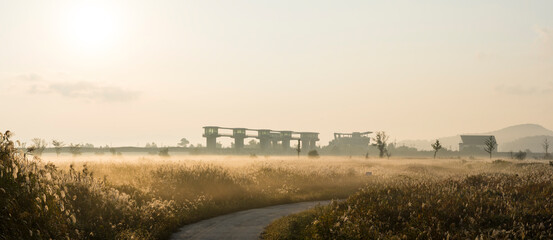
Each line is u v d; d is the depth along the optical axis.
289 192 35.25
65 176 16.69
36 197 11.48
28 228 10.62
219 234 17.95
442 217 14.63
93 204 15.89
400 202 17.73
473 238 12.00
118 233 14.06
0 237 10.35
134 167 33.25
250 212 25.31
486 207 15.89
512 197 18.39
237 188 32.12
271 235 16.89
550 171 38.03
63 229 11.53
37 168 13.20
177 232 18.33
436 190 20.25
